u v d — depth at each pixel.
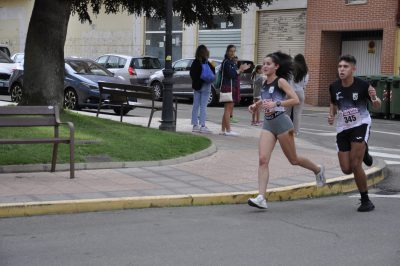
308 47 25.52
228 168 10.05
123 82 19.36
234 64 14.13
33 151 9.75
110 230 6.65
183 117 18.92
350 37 25.27
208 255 5.79
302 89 14.68
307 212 7.76
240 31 28.11
